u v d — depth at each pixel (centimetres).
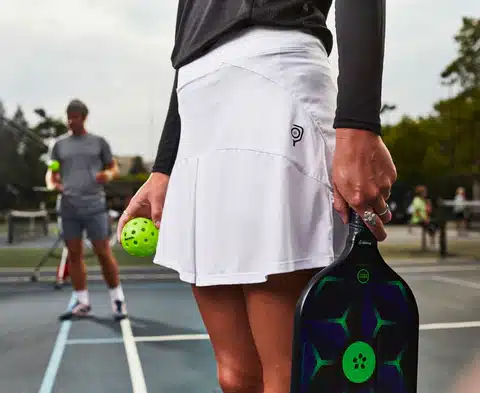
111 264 529
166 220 119
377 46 92
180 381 353
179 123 132
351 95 91
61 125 4947
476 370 375
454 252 1220
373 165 91
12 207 2445
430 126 3672
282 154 99
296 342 91
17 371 375
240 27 106
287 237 96
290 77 102
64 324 519
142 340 459
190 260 110
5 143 3014
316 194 100
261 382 119
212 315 118
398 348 96
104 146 520
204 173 107
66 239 536
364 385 93
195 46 112
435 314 567
